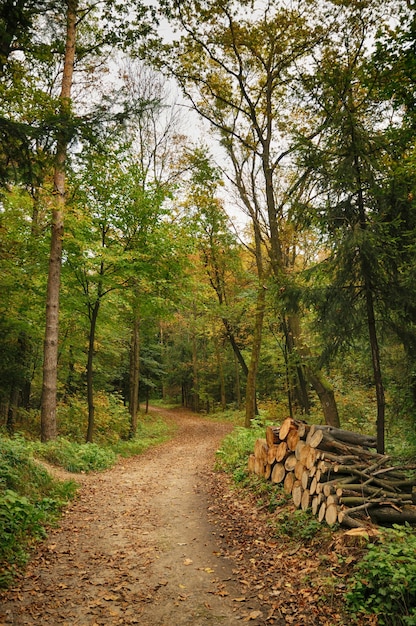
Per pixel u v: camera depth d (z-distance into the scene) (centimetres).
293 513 658
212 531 663
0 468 707
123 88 769
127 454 1566
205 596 455
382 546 442
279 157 1544
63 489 805
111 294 1514
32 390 2023
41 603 427
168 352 4288
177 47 1506
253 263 2384
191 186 1883
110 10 1100
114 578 495
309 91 880
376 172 787
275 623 399
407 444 1020
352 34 1398
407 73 714
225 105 1731
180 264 1544
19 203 1225
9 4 533
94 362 2191
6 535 515
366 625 368
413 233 728
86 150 682
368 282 800
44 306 1436
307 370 1287
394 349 1045
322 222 830
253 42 1444
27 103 875
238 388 3459
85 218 1275
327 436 682
